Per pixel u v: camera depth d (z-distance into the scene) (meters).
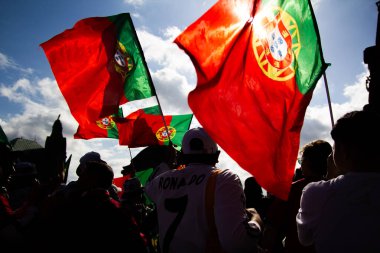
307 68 2.57
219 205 1.87
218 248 1.91
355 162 1.56
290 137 2.46
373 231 1.42
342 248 1.46
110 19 4.77
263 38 2.77
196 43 2.71
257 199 4.41
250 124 2.57
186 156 2.25
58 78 4.51
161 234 2.15
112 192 4.39
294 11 2.69
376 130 1.53
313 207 1.60
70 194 2.50
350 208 1.48
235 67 2.71
